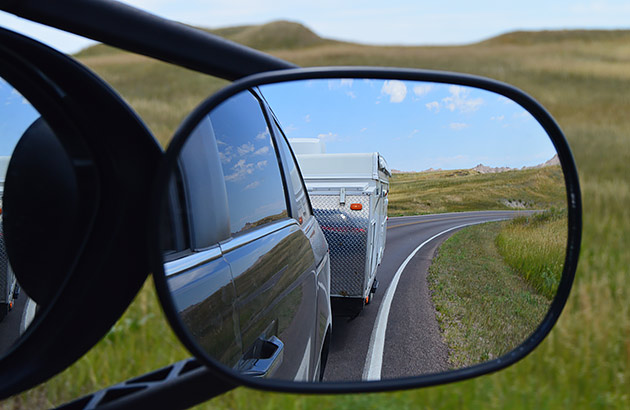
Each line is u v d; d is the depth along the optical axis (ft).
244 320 5.26
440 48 306.14
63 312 3.98
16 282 3.89
